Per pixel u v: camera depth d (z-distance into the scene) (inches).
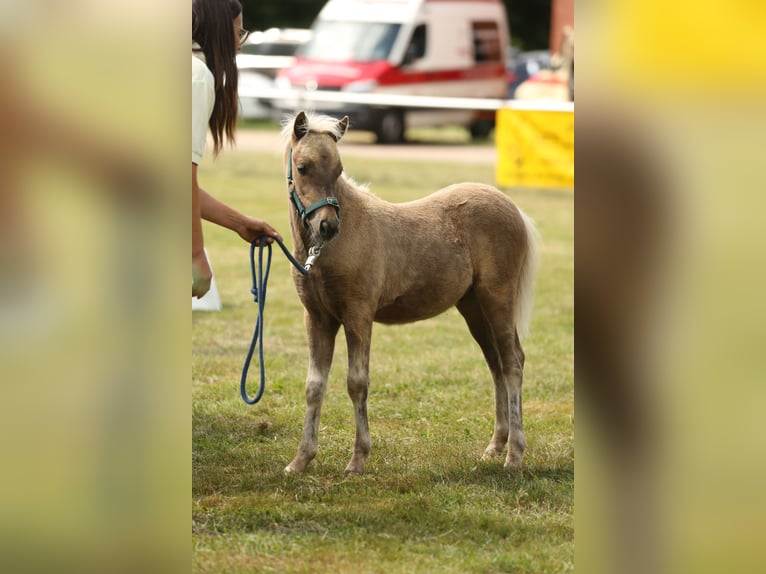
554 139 901.2
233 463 296.8
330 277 279.7
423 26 1318.9
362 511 258.4
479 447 319.0
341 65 1280.8
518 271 313.6
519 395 304.8
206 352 424.2
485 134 1429.6
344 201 280.5
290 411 349.7
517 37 2059.5
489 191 316.8
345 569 220.7
